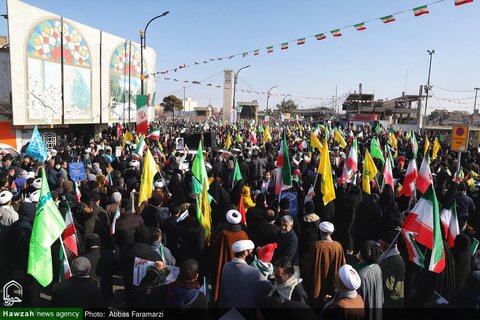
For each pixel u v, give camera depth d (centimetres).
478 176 1278
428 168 814
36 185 801
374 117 5681
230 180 1120
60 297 409
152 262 473
